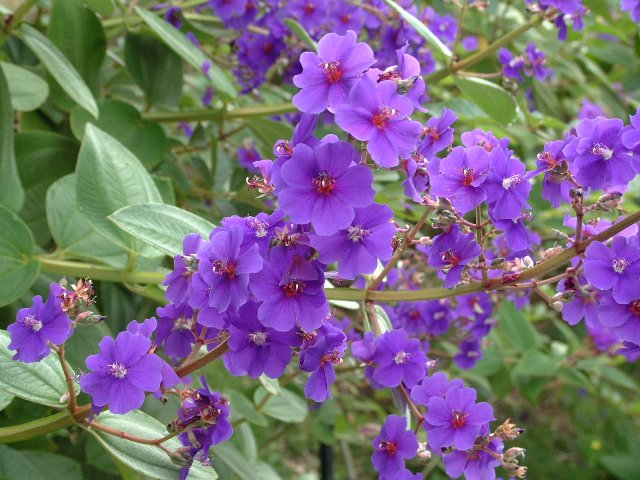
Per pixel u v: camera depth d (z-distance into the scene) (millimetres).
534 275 346
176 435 314
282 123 603
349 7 630
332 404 732
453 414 333
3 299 433
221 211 646
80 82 496
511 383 838
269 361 302
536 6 571
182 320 335
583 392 1072
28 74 534
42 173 532
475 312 568
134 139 560
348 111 275
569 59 994
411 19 501
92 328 455
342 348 310
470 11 854
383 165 275
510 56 645
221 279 285
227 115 606
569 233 499
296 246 287
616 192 347
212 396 307
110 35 641
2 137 475
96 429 328
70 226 478
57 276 493
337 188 273
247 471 535
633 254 302
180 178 621
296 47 639
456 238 346
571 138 331
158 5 627
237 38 652
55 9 544
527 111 727
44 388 346
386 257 286
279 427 987
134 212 389
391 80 287
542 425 1128
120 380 294
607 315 307
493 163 328
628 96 1012
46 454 449
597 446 1078
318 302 286
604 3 744
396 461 336
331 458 731
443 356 715
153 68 608
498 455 332
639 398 1153
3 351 348
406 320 550
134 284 476
